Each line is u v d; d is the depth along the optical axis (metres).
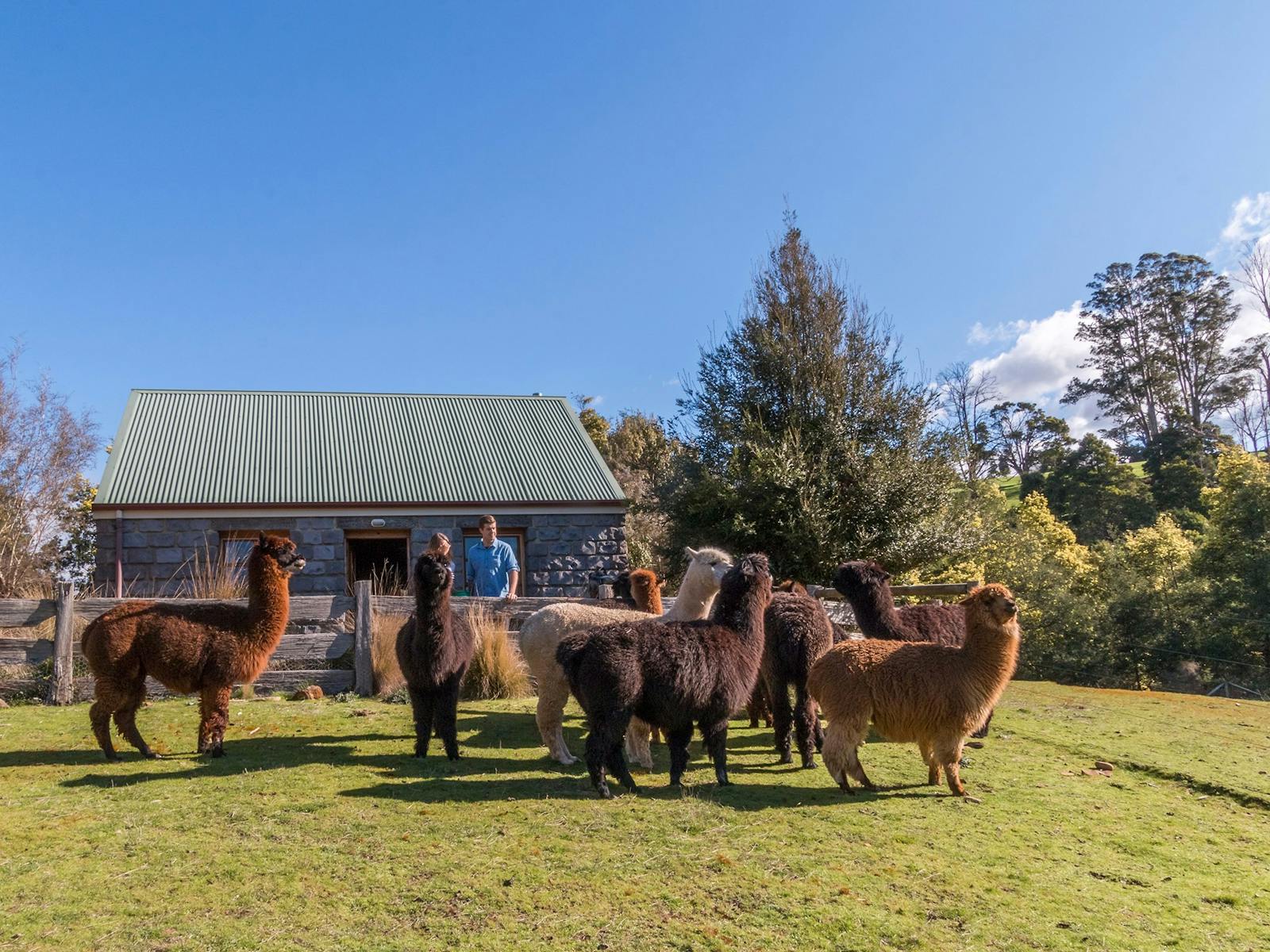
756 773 6.04
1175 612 30.48
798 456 18.17
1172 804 5.50
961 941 3.49
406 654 6.21
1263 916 3.85
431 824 4.65
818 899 3.81
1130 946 3.51
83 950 3.24
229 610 6.38
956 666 5.33
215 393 19.81
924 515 18.59
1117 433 61.56
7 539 22.09
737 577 5.68
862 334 19.91
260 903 3.67
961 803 5.29
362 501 16.30
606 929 3.49
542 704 6.29
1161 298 59.56
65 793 5.23
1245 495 29.66
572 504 17.28
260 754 6.31
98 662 6.07
